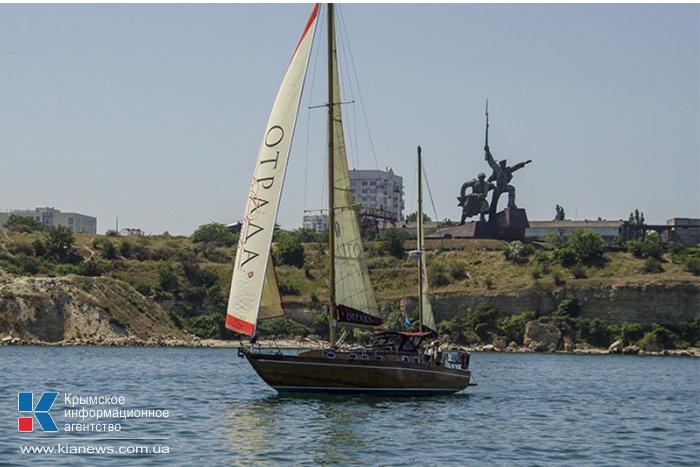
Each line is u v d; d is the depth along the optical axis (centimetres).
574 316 16638
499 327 16438
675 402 6725
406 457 3853
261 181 5625
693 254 18612
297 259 17825
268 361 5603
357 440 4219
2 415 4803
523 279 17538
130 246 18012
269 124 5662
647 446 4366
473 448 4128
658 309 16512
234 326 5609
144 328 15162
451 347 16062
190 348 14262
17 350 12000
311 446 4034
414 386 5997
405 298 16600
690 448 4341
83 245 18112
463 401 6097
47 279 14925
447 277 17788
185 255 17762
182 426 4531
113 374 7862
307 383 5700
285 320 15462
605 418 5491
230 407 5303
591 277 17500
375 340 6266
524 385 7900
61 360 9812
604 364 12069
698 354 15788
